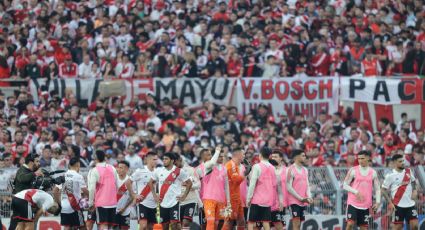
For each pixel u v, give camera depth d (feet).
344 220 243.40
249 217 211.20
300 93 310.45
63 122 279.08
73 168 208.13
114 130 281.13
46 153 249.96
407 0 353.51
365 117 312.50
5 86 302.86
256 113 301.02
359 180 217.77
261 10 341.00
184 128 286.46
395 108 313.12
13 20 332.80
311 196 236.84
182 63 311.88
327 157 270.46
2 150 262.88
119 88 302.25
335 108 311.06
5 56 309.83
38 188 203.21
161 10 339.98
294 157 218.38
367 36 327.67
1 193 231.50
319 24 334.24
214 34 325.21
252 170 211.00
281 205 214.07
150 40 320.50
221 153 210.18
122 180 211.82
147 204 211.61
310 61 317.22
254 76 313.32
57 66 309.01
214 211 208.44
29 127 272.31
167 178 210.38
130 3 343.05
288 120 306.96
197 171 213.25
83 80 304.30
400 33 336.49
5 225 228.84
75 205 207.00
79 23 330.13
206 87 308.81
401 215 220.64
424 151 278.46
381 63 321.32
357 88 311.47
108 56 314.55
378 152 280.51
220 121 288.10
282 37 320.91
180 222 214.48
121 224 212.23
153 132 273.33
